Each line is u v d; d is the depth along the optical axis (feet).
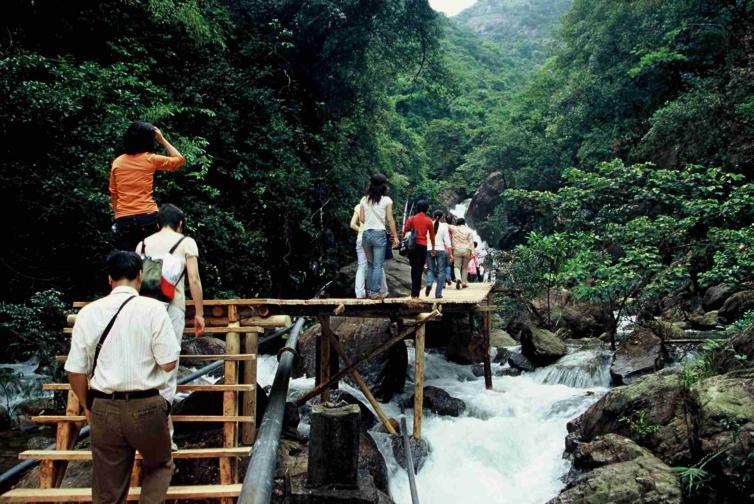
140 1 39.27
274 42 54.90
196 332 13.02
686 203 38.65
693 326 40.22
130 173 14.62
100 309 10.07
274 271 55.98
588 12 102.89
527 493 21.63
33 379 28.48
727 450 16.65
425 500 21.15
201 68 44.47
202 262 38.96
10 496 11.64
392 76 68.13
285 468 16.49
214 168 44.37
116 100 31.63
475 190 145.07
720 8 67.51
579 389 31.68
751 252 31.19
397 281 50.08
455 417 27.61
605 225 43.24
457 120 198.08
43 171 26.50
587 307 47.93
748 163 51.34
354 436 14.32
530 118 127.95
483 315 34.17
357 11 56.59
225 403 14.16
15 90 24.38
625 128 79.41
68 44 36.17
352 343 31.83
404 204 117.19
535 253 49.03
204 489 11.94
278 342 44.65
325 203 59.11
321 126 62.59
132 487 12.09
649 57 68.49
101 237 28.17
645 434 20.42
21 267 29.09
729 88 55.98
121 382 9.68
